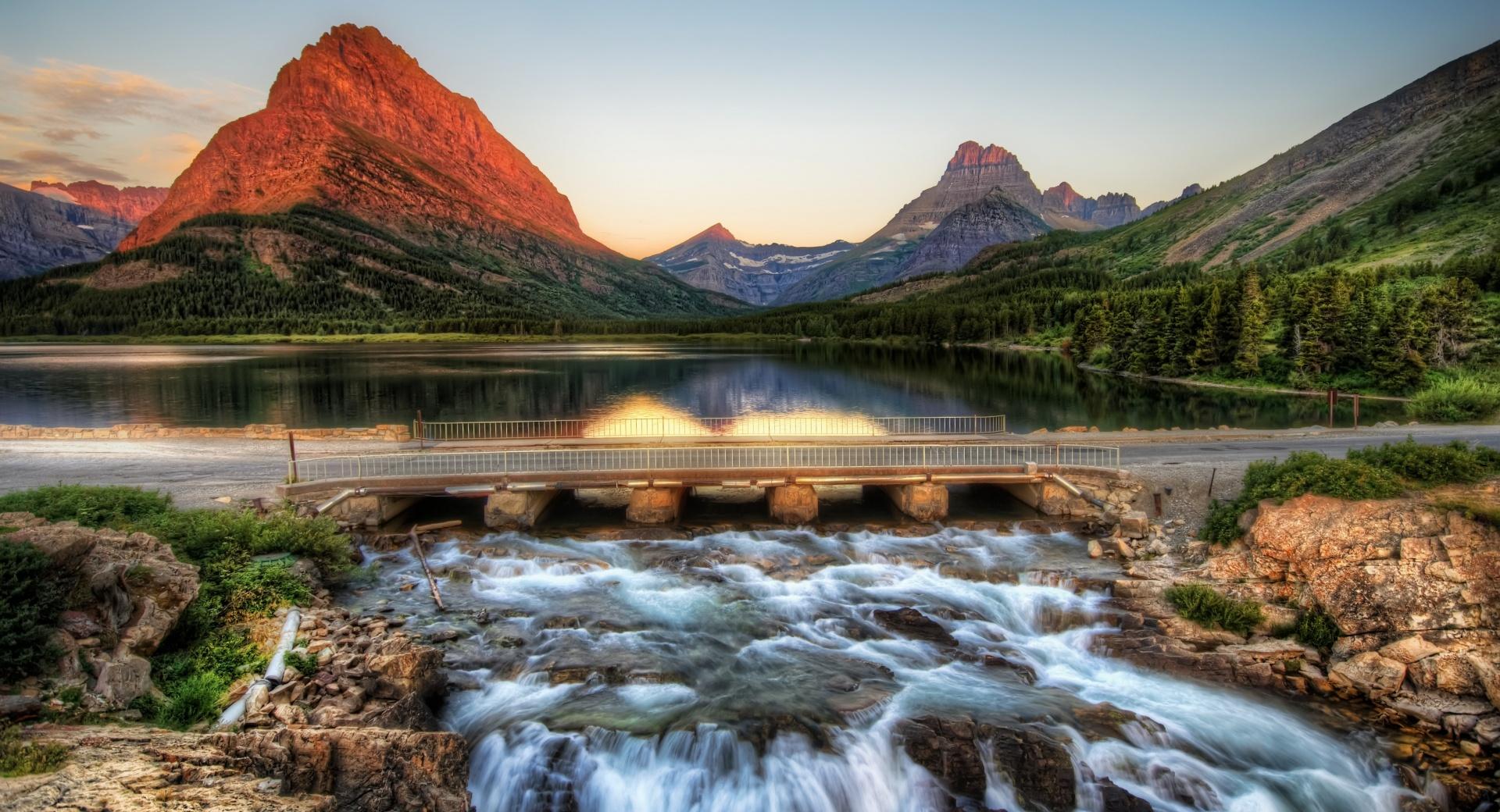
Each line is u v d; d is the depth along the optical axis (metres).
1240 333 102.94
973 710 18.70
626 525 34.03
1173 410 77.12
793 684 20.02
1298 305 95.06
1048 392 99.31
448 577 27.45
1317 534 23.12
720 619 24.09
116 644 16.84
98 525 24.08
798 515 34.12
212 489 32.84
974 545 30.88
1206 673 20.67
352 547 28.25
